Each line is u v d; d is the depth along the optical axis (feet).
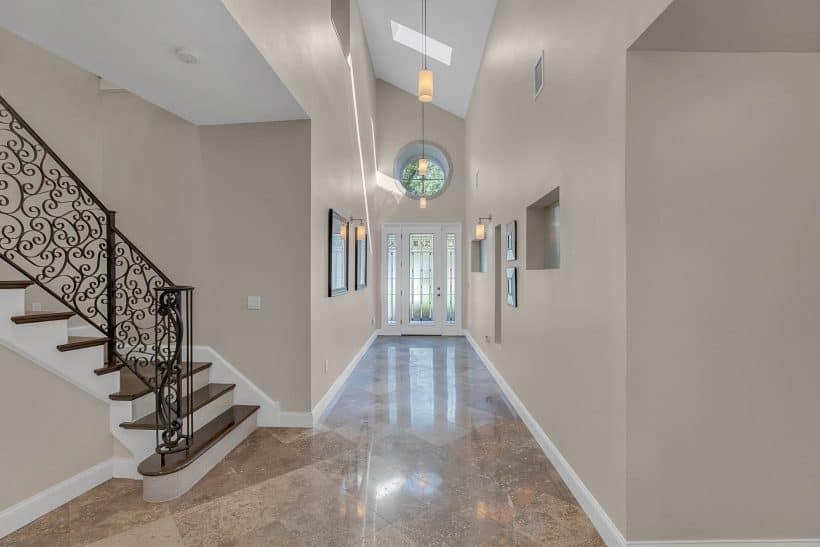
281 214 11.96
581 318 8.09
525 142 12.48
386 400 14.58
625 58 6.30
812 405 6.27
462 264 28.63
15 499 7.30
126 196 12.16
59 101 12.38
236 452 10.31
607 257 6.93
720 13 5.33
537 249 12.25
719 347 6.27
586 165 7.82
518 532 7.23
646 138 6.28
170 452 8.48
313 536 7.07
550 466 9.66
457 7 18.39
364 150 22.48
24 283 7.45
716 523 6.30
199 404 10.09
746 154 6.27
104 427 8.92
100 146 12.26
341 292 15.66
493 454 10.29
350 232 18.26
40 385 7.75
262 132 11.96
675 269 6.29
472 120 24.70
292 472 9.32
